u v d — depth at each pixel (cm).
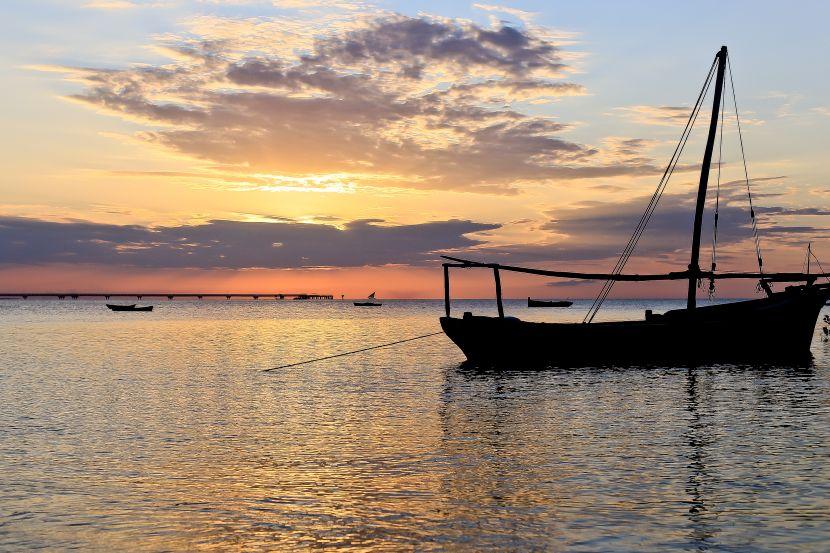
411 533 1356
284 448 2141
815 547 1262
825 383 3544
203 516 1470
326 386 3719
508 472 1803
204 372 4478
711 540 1302
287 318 16775
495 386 3619
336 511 1494
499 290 4481
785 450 2020
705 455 1970
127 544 1315
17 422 2631
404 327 11788
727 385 3516
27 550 1289
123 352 6172
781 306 4353
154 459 1998
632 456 1969
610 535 1333
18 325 11994
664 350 4372
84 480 1764
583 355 4372
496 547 1279
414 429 2444
